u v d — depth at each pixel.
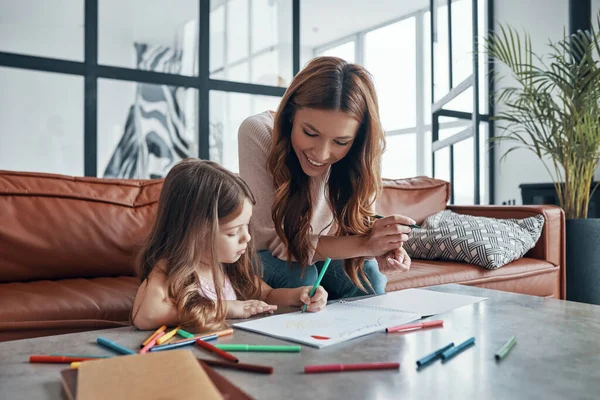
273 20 3.71
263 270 1.33
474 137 3.97
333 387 0.58
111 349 0.74
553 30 3.88
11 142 2.90
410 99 6.62
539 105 2.78
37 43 2.94
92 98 3.08
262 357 0.70
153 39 3.29
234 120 3.59
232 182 1.03
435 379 0.61
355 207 1.29
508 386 0.58
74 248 1.58
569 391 0.57
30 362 0.68
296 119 1.16
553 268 2.27
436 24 4.42
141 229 1.68
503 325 0.88
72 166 3.05
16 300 1.27
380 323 0.87
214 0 3.50
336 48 7.68
